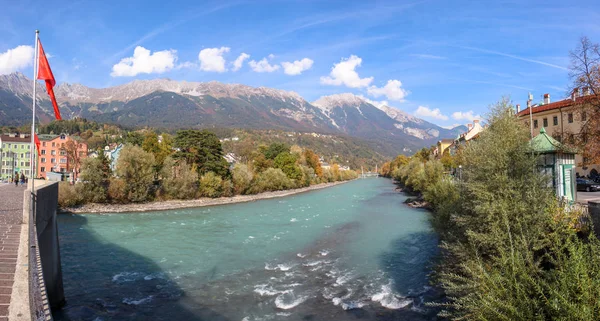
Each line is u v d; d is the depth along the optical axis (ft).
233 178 265.54
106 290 63.52
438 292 60.18
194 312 54.19
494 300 26.43
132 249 93.81
